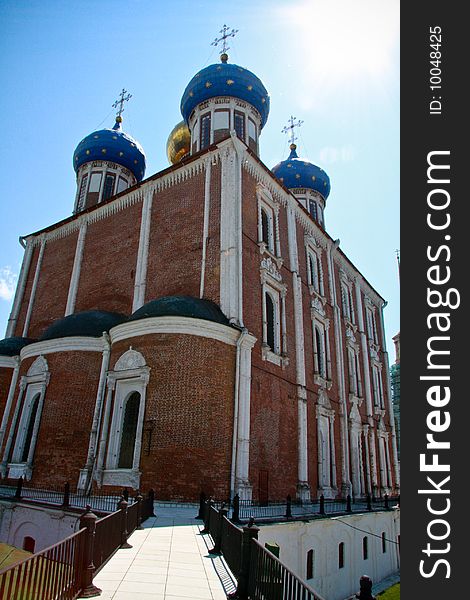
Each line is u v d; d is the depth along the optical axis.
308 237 31.58
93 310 24.77
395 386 61.88
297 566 15.30
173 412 17.89
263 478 20.53
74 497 17.66
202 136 33.34
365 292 43.16
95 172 38.72
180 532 12.41
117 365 20.00
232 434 18.64
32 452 21.48
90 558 7.47
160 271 24.50
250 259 23.58
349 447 31.84
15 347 26.83
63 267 31.05
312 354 28.69
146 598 7.16
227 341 19.72
